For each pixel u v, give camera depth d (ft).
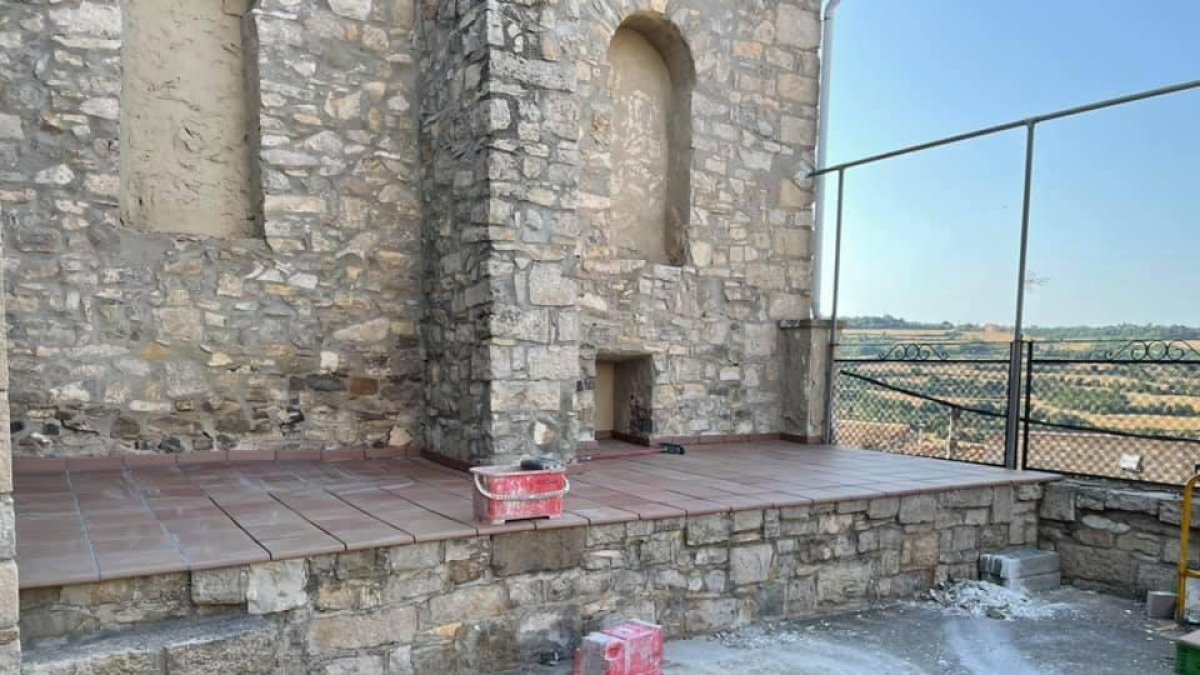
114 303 14.02
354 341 16.25
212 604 8.43
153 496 11.86
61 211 13.56
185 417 14.71
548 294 14.26
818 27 21.43
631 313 18.67
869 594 13.44
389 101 16.57
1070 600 14.15
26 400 13.39
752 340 20.66
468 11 14.39
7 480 6.88
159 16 14.97
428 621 9.69
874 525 13.47
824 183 21.31
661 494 12.90
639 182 19.76
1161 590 13.75
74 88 13.60
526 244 14.02
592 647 9.79
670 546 11.51
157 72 14.96
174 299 14.53
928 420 18.49
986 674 10.70
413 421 16.88
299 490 12.53
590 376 18.13
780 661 10.92
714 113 19.76
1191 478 12.91
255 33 15.25
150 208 14.90
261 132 15.28
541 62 14.20
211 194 15.49
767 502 12.39
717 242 19.98
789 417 20.92
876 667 10.84
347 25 16.11
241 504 11.37
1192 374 14.56
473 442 14.29
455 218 15.07
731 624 12.09
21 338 13.33
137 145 14.76
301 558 8.84
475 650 10.03
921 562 14.05
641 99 19.70
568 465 14.71
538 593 10.47
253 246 15.23
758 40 20.38
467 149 14.51
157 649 7.74
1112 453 15.43
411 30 16.80
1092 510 14.75
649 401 19.15
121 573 7.94
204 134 15.42
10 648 6.89
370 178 16.39
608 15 18.17
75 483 12.74
